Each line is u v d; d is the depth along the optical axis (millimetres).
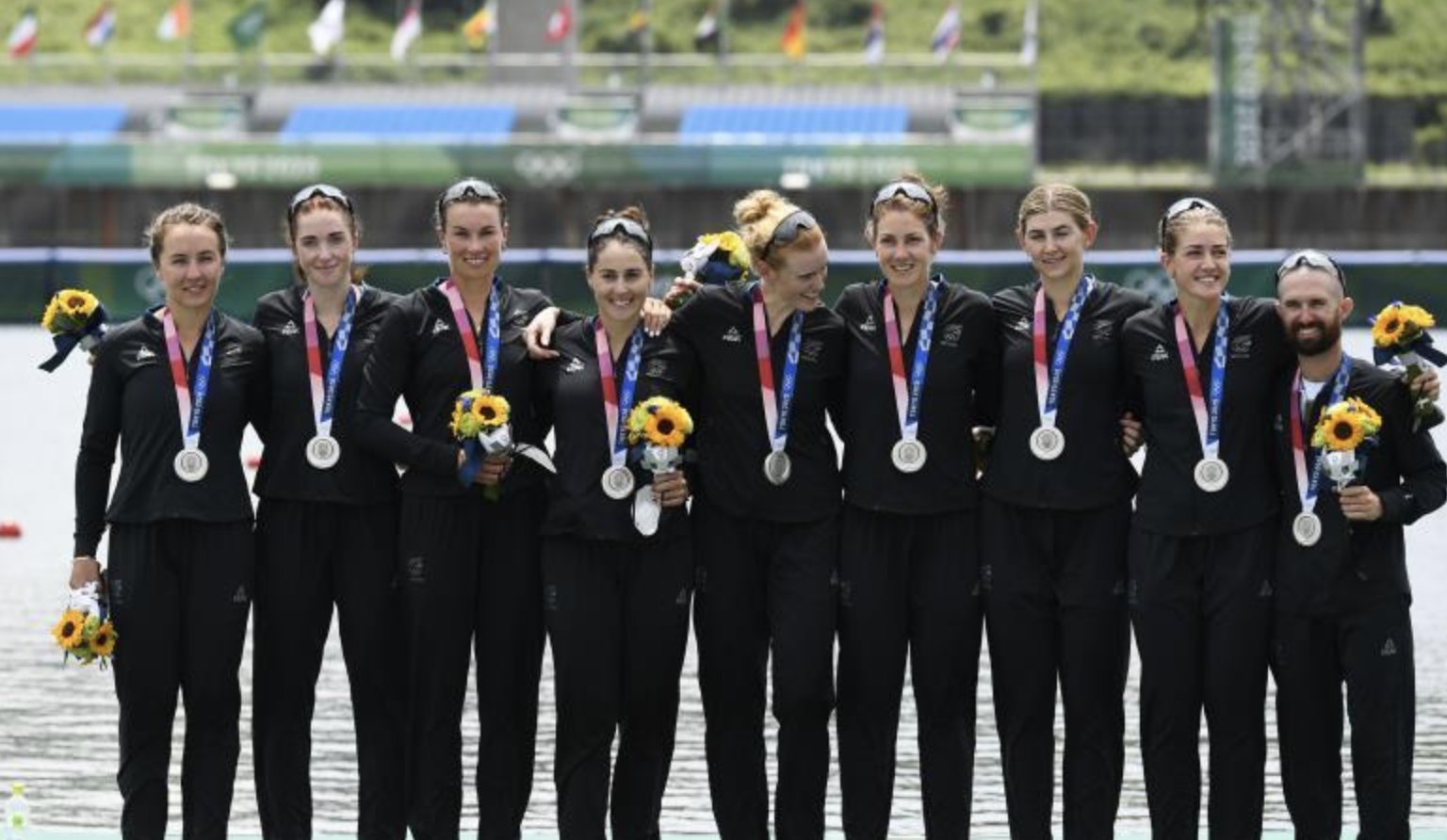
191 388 21203
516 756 21625
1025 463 20859
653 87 137875
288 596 21406
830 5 161125
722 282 21859
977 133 123938
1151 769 20844
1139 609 20672
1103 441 20922
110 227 115062
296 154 121438
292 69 147000
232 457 21250
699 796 26531
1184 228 20594
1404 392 20578
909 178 21500
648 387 21250
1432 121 142375
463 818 25672
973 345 21188
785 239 20938
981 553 21078
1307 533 20391
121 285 87438
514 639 21438
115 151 121500
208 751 21234
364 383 21328
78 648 20688
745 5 162375
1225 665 20531
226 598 21062
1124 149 131500
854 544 21078
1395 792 20531
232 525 21109
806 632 20859
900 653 21141
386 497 21562
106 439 21391
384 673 21641
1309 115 118375
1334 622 20562
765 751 22000
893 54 155000
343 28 159625
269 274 80438
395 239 111750
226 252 21578
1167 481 20609
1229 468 20516
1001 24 156250
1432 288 79312
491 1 136125
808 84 138750
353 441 21375
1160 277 77688
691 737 29672
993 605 20984
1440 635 35656
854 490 21062
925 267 21094
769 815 23016
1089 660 20859
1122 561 20875
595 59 140875
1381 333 20406
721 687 21391
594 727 21094
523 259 79812
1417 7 152875
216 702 21156
